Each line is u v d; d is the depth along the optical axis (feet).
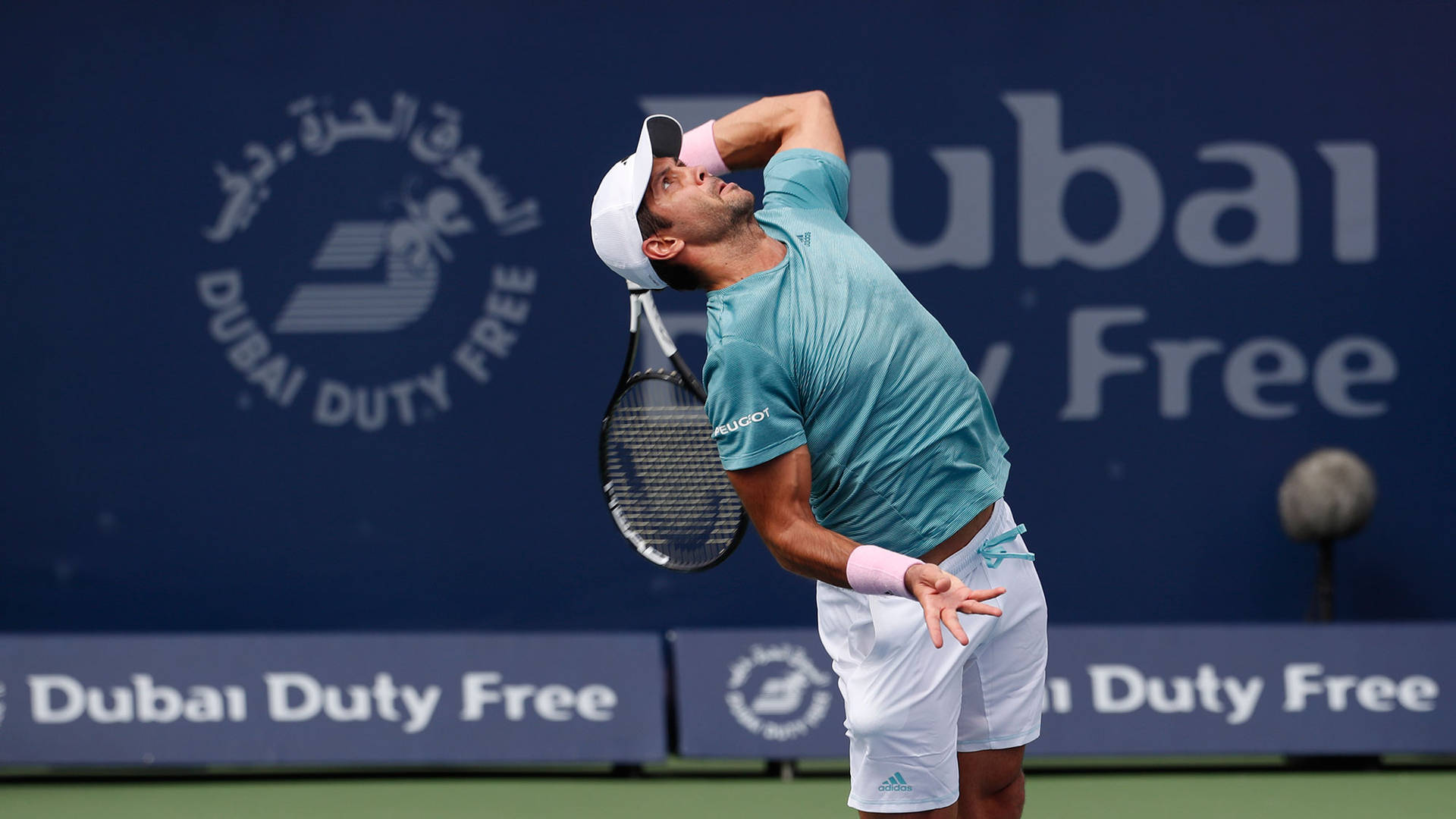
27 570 72.69
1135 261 71.67
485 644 64.34
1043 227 71.77
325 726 63.57
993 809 34.09
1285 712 62.90
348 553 72.69
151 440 72.79
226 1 71.97
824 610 33.17
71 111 72.13
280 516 72.69
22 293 72.54
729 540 34.81
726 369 28.50
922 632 31.12
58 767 65.26
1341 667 63.16
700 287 30.55
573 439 72.49
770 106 34.19
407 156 72.28
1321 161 71.20
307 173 72.33
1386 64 70.95
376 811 58.39
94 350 72.59
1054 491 72.08
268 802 60.13
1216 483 71.92
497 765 66.08
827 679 63.62
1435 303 71.36
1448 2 70.69
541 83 72.02
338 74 72.18
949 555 31.19
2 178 72.28
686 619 72.08
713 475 34.73
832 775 64.39
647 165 29.66
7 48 71.97
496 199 72.28
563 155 72.08
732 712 63.52
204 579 72.69
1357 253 71.41
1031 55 71.46
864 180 71.82
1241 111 71.26
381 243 72.38
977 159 71.67
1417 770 64.23
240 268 72.49
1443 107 70.95
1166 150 71.51
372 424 72.54
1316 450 71.77
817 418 29.66
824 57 71.61
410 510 72.59
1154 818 56.24
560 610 72.43
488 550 72.54
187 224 72.49
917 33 71.51
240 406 72.59
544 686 63.87
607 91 71.92
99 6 71.92
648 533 35.09
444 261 72.38
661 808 58.49
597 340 72.33
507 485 72.59
